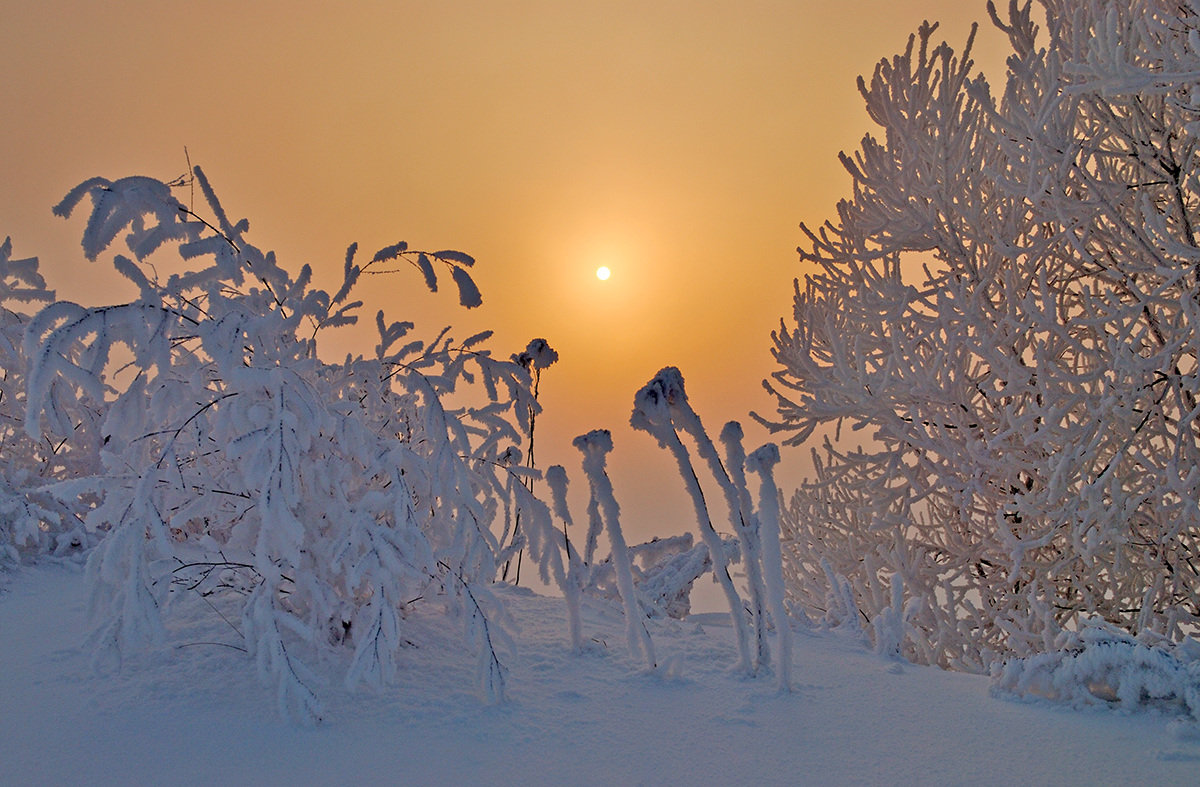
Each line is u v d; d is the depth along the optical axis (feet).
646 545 16.63
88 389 6.51
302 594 7.45
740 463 8.66
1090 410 16.55
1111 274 18.47
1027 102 17.83
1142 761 5.93
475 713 6.66
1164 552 17.28
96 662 6.48
